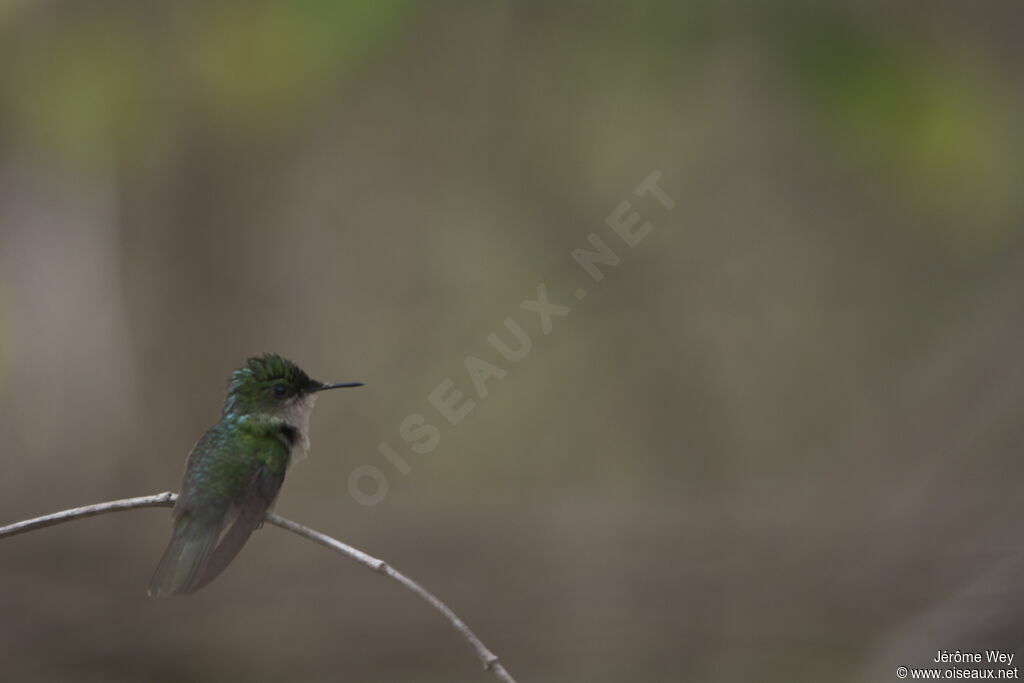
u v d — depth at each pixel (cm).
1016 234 982
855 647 1072
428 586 1129
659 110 1153
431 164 1262
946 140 699
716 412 1364
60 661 1048
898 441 1313
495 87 1177
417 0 725
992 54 768
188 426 1162
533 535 1180
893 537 1140
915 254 1332
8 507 1098
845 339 1382
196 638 1071
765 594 1113
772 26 686
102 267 1123
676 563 1155
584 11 786
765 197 1304
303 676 1063
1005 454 1253
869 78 678
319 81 742
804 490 1256
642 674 1080
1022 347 1325
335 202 1265
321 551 1150
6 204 1071
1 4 799
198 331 1187
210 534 630
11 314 1080
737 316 1368
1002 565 1023
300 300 1259
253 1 747
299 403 736
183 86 809
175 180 1165
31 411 1106
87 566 1087
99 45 804
